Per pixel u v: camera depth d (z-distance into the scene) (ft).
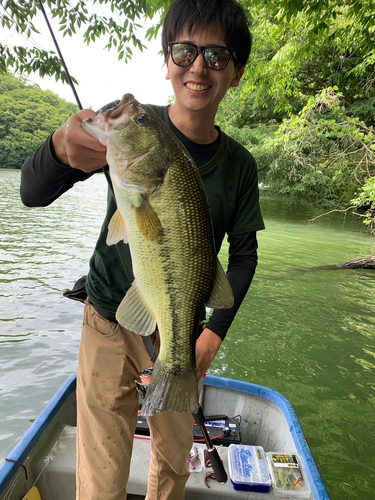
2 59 15.06
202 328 5.65
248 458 7.34
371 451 11.38
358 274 30.01
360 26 22.03
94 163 3.99
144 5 14.96
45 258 30.40
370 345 17.88
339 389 14.40
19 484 6.47
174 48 4.72
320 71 56.49
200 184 4.39
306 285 26.61
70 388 8.44
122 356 5.23
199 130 5.17
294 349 17.22
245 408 9.30
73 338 17.40
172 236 4.31
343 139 41.81
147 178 4.09
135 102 4.10
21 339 17.04
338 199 55.31
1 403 12.85
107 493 5.13
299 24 26.17
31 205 4.64
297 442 7.54
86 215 57.62
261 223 6.00
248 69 34.47
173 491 5.87
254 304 22.49
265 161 56.49
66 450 7.25
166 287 4.42
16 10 14.26
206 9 4.53
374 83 51.88
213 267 4.60
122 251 5.06
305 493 6.73
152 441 5.80
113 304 5.18
